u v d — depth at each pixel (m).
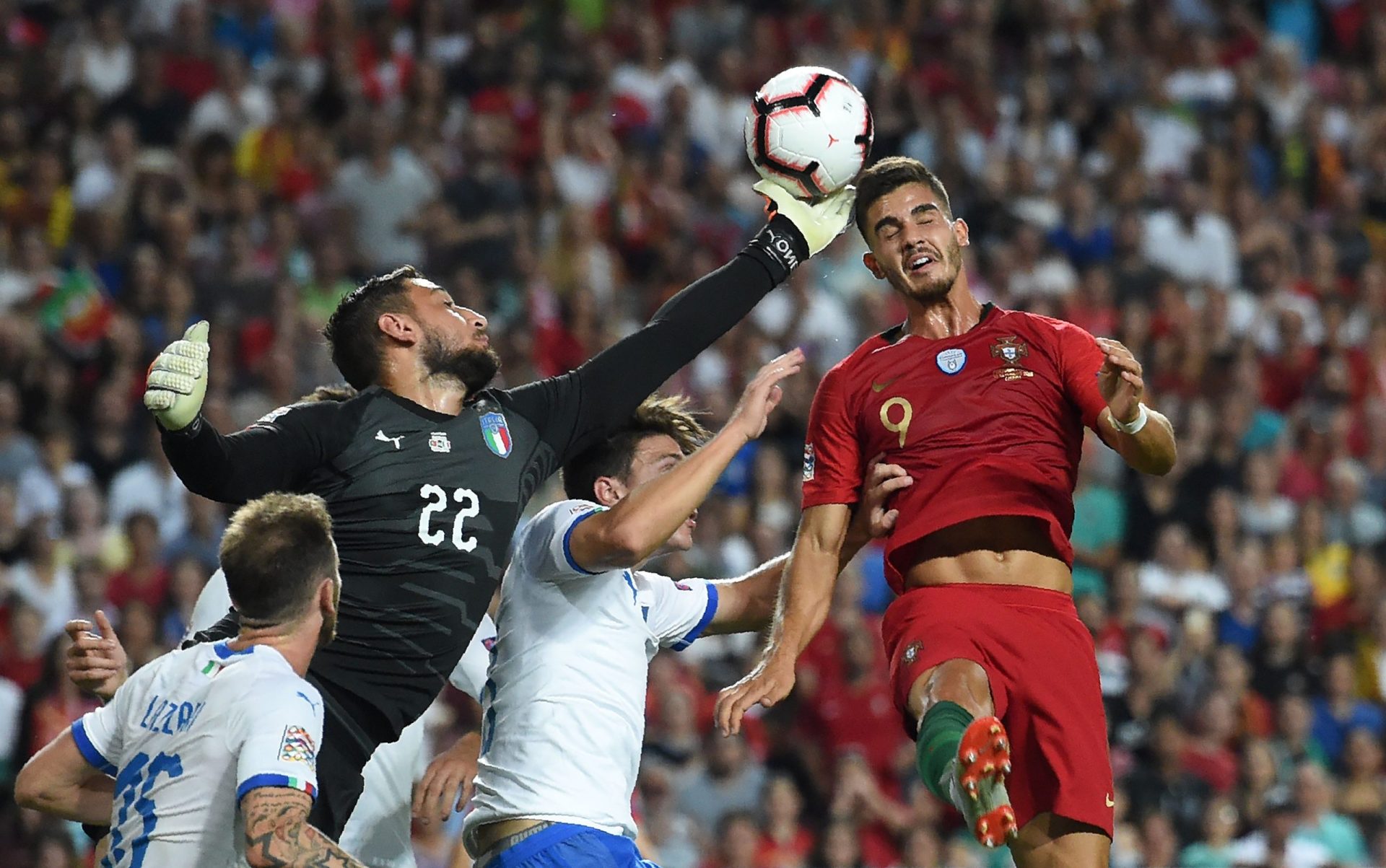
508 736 18.34
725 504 43.12
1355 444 51.66
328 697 16.83
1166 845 37.88
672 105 55.94
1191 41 64.56
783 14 61.25
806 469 19.12
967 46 60.59
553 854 17.86
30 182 50.47
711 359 48.03
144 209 49.22
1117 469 47.66
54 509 42.06
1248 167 60.91
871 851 37.28
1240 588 44.81
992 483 18.22
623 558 17.41
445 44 58.31
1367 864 39.09
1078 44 62.75
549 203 51.84
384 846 20.92
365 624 16.91
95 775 17.03
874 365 18.86
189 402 15.61
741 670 40.34
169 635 38.53
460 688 21.11
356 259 49.69
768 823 36.78
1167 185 59.00
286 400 44.62
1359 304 56.81
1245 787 39.81
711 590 19.92
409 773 21.19
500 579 17.89
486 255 50.03
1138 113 61.56
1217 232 57.25
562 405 18.05
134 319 46.16
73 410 44.38
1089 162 60.09
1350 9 68.44
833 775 38.81
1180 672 42.25
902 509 18.45
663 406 19.94
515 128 54.59
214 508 41.72
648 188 53.94
